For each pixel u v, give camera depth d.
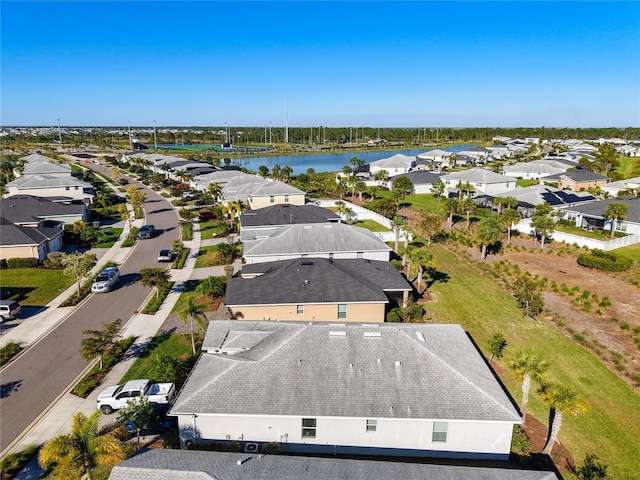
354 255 45.66
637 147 173.38
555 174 101.81
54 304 40.66
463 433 21.34
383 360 23.31
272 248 44.88
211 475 16.73
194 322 36.00
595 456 22.25
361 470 17.72
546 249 56.38
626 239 56.47
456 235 62.81
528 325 36.31
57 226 61.03
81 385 27.47
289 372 22.77
